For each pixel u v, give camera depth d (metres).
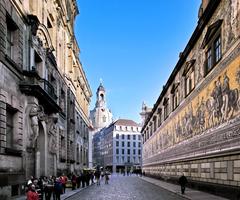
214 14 27.50
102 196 29.55
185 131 37.59
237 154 22.09
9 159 23.56
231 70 23.16
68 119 49.72
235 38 22.55
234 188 22.59
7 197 22.39
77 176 41.22
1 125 22.22
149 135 82.19
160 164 59.97
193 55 34.31
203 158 30.05
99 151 185.12
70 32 53.25
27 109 27.81
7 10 23.98
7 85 23.69
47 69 35.59
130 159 158.00
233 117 22.64
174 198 26.95
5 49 23.45
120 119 165.12
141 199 26.39
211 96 27.64
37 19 29.45
